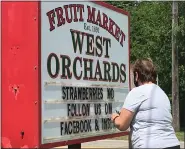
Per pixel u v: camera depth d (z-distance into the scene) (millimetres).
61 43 4570
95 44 5293
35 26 4172
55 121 4383
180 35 20844
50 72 4348
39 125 4109
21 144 4133
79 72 4906
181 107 25672
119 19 5949
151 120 4129
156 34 23703
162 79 24188
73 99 4746
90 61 5152
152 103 4160
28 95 4148
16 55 4211
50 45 4367
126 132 5895
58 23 4531
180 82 23422
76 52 4859
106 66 5531
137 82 4398
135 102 4145
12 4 4246
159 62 23891
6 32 4258
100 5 5453
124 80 5988
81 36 4984
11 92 4195
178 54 22406
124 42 6059
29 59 4176
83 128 4918
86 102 5012
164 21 23719
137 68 4367
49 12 4379
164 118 4176
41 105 4160
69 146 4996
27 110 4141
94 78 5223
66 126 4582
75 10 4871
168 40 23500
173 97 20969
